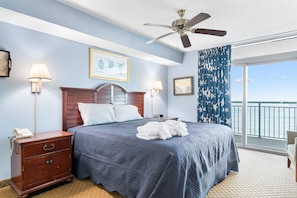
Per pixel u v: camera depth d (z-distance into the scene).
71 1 2.29
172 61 4.38
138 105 4.01
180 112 4.72
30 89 2.39
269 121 4.66
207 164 1.88
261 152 3.74
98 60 3.24
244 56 3.97
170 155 1.53
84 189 2.10
